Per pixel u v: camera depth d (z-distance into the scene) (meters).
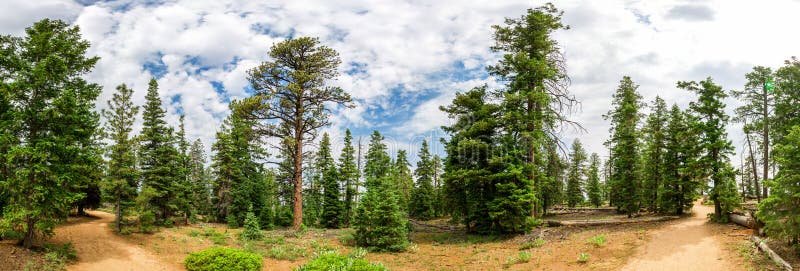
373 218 25.17
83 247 19.47
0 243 17.08
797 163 15.00
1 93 16.02
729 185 27.16
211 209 40.66
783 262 14.91
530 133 26.58
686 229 22.56
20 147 15.92
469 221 30.55
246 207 37.50
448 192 30.75
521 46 27.92
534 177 29.38
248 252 21.69
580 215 42.81
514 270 18.53
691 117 26.67
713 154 25.12
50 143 16.42
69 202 17.89
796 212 15.09
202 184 43.75
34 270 15.11
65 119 17.47
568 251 20.58
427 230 33.94
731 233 20.66
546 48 27.55
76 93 18.39
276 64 30.19
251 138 31.06
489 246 24.75
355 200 46.53
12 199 16.41
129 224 25.95
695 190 28.92
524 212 26.55
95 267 17.30
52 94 17.61
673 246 19.30
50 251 17.34
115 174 23.80
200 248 22.48
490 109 28.33
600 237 21.53
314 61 31.30
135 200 24.64
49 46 17.70
